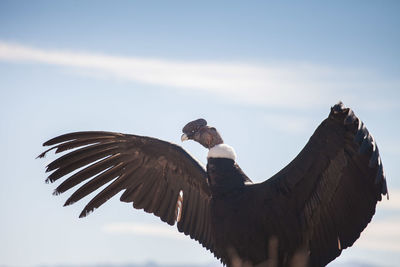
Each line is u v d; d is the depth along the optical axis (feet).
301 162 48.06
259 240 48.96
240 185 49.73
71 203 55.57
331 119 45.93
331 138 46.80
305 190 48.60
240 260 49.57
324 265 49.62
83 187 55.62
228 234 49.37
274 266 48.91
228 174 49.80
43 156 54.49
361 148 44.16
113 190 55.98
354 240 48.57
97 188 55.88
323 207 48.85
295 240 49.11
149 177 55.67
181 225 55.16
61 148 54.80
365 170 46.98
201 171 53.52
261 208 48.88
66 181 55.21
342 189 48.16
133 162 55.72
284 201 48.85
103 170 55.77
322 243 49.42
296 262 49.16
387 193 45.44
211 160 50.34
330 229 49.11
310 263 49.57
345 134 46.42
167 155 54.70
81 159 55.31
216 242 50.24
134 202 55.98
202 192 54.34
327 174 48.06
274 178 49.06
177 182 55.06
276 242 48.98
